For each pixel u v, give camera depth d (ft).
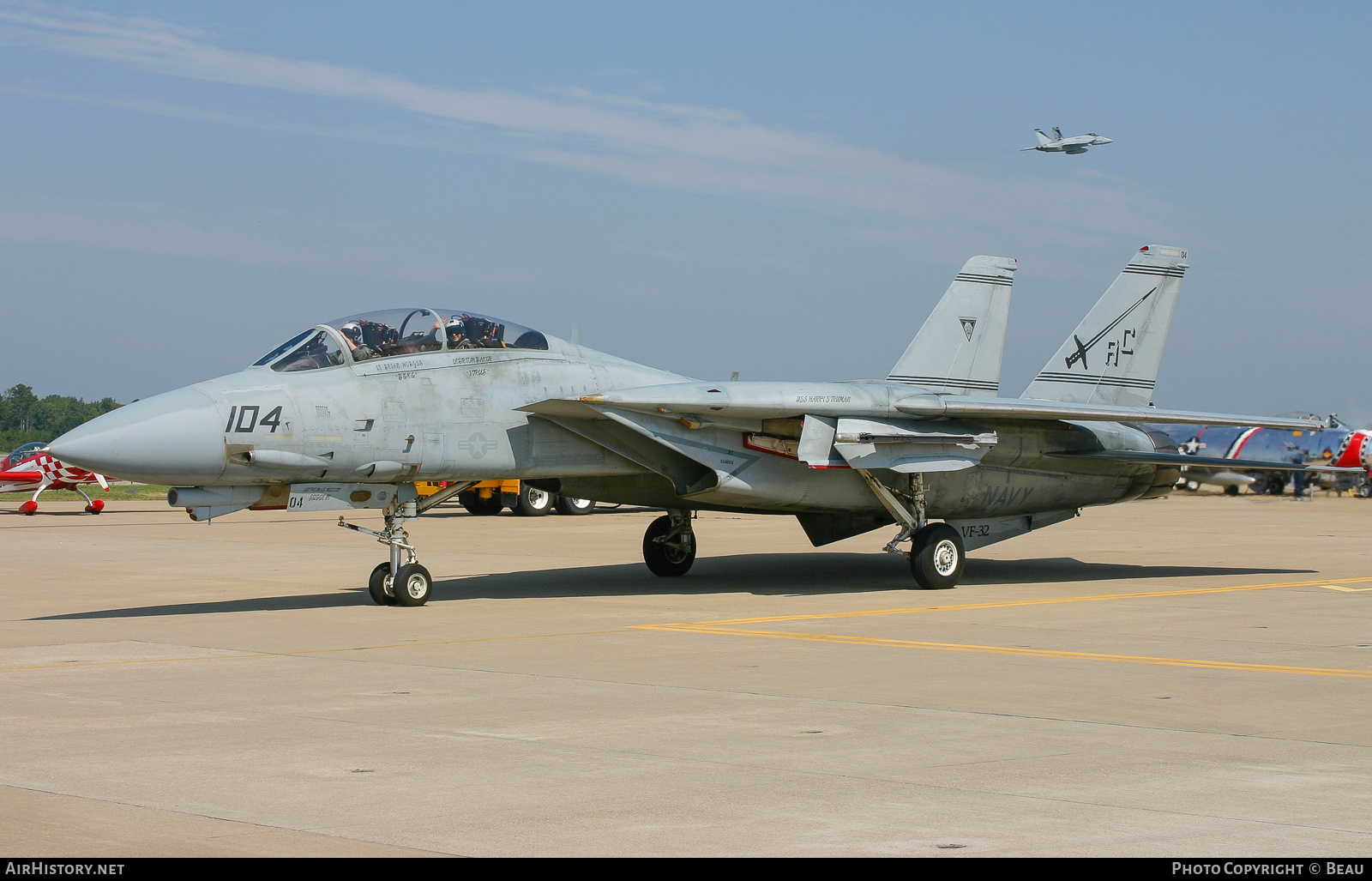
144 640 51.52
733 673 42.88
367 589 72.38
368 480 62.34
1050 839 23.35
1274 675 42.42
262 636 52.75
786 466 71.72
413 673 42.78
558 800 26.12
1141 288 87.15
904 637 52.06
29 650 48.62
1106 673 42.70
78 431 55.11
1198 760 29.76
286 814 25.04
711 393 66.28
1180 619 58.29
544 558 94.12
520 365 67.36
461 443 64.13
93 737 32.37
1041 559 95.55
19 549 102.89
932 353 84.07
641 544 107.24
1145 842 23.13
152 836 23.44
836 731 33.06
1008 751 30.66
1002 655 47.16
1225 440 239.50
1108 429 83.66
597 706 36.65
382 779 27.89
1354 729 33.45
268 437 58.18
